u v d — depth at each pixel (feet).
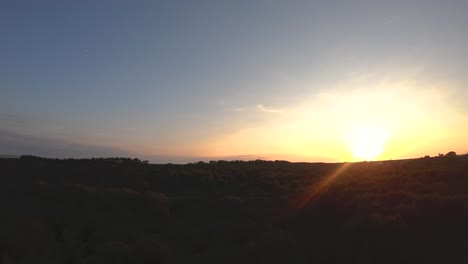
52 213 83.92
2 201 94.32
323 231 74.28
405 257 58.03
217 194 117.39
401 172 121.49
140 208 93.09
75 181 137.18
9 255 60.95
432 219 68.28
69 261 62.64
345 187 100.99
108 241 68.18
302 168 175.42
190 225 82.58
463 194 80.59
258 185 129.39
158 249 61.82
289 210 87.51
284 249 62.23
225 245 69.10
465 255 57.52
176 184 139.95
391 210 73.31
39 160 186.70
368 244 61.62
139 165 179.11
